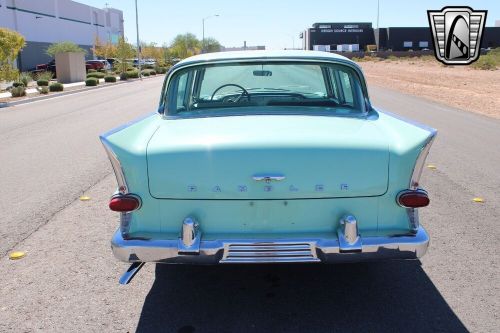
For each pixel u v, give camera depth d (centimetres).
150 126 360
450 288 362
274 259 300
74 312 334
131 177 301
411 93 2047
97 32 7856
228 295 358
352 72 401
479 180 662
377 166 299
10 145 951
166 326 317
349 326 315
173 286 372
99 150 886
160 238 303
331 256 299
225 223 305
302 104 413
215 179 299
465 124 1171
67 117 1400
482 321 318
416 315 326
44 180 675
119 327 316
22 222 507
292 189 298
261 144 300
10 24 5156
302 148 297
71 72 3447
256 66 414
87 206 560
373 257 300
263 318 327
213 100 425
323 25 10600
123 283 319
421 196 299
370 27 10650
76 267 403
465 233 469
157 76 4500
